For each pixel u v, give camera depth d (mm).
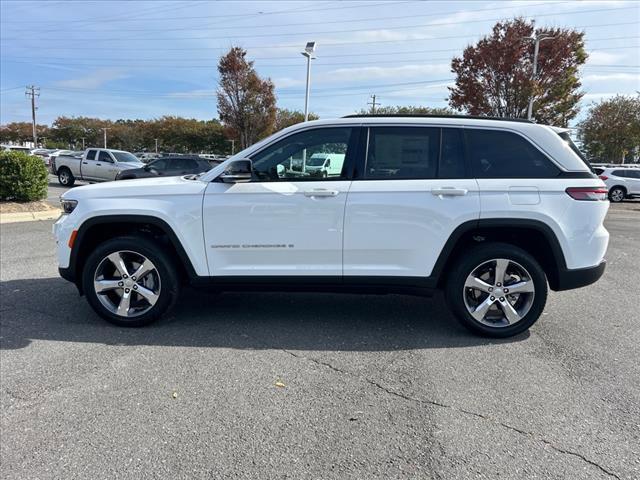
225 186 4230
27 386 3328
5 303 5164
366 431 2814
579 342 4211
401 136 4207
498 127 4184
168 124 77938
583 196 4059
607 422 2924
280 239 4203
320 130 4270
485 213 4035
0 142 101812
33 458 2561
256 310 5016
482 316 4211
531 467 2500
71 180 21594
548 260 4234
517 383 3416
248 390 3291
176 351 3936
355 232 4137
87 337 4227
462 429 2838
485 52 22578
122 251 4352
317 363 3732
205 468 2486
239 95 27469
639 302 5469
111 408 3047
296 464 2518
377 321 4715
